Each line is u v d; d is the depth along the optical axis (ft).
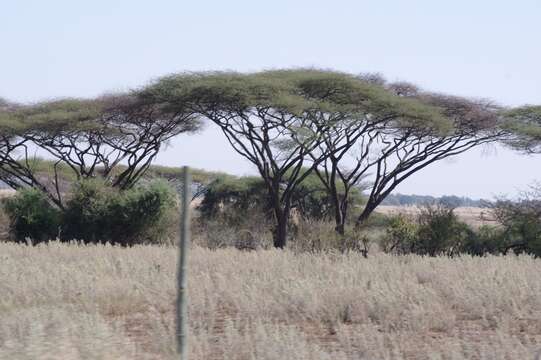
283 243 447.01
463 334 133.08
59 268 194.59
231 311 154.10
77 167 645.10
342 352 105.50
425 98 519.60
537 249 396.98
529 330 137.39
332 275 196.24
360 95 464.24
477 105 508.12
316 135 463.01
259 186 603.67
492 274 195.72
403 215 410.11
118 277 187.52
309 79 461.37
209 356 110.11
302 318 144.66
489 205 418.92
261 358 101.91
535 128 501.56
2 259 217.77
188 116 538.06
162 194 432.25
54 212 435.53
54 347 91.25
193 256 257.96
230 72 469.98
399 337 123.34
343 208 506.89
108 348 96.22
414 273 211.61
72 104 545.85
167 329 126.31
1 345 102.73
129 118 522.88
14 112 558.97
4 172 547.49
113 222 426.10
